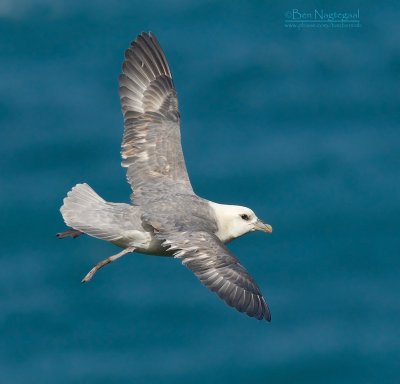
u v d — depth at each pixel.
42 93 38.03
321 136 35.97
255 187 33.38
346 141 35.81
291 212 32.59
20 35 41.84
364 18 42.41
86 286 29.73
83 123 36.16
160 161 16.42
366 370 27.86
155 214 15.17
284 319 29.08
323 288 30.17
